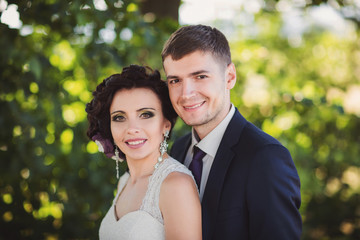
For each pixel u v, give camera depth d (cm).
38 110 312
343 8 418
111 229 189
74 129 322
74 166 318
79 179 331
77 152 320
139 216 176
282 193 163
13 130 301
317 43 607
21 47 297
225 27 569
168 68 182
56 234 341
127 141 184
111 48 304
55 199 327
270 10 505
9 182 325
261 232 162
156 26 326
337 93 455
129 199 191
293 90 410
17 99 309
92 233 341
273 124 372
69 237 341
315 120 387
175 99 183
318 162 398
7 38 288
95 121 199
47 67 304
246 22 565
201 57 177
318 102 376
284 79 460
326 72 578
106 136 198
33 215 337
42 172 308
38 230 336
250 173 169
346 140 400
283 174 166
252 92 427
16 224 334
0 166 308
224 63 185
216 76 181
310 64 586
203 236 172
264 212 162
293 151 365
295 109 375
